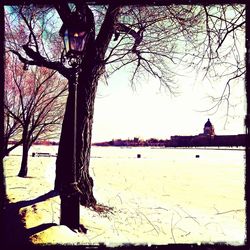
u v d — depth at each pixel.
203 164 34.56
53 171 18.64
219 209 10.34
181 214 9.12
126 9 9.64
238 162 37.34
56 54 12.23
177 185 16.88
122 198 10.79
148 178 20.02
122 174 22.12
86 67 8.55
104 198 10.42
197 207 10.55
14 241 4.81
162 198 12.00
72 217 6.01
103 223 7.06
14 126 15.39
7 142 14.96
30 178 13.87
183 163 36.38
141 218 7.99
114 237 6.02
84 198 8.42
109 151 77.88
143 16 9.97
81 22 5.56
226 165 32.84
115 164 33.44
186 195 13.17
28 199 7.74
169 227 7.43
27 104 15.53
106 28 8.65
